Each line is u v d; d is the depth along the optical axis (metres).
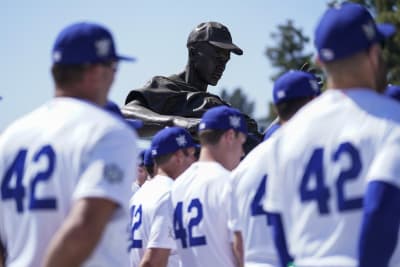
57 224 9.08
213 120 13.15
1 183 9.43
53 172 9.04
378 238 8.14
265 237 11.30
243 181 11.51
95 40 9.18
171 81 16.52
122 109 16.22
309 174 8.70
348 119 8.60
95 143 8.90
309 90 10.91
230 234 12.77
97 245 8.74
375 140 8.41
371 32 8.75
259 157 11.43
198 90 16.55
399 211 8.20
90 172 8.78
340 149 8.53
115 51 9.34
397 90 12.30
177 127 15.12
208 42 16.25
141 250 15.11
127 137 9.02
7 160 9.43
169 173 15.01
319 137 8.70
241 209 11.53
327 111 8.73
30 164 9.21
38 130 9.30
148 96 16.28
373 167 8.29
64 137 9.07
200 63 16.34
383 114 8.48
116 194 8.74
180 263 13.56
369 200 8.21
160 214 14.77
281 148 8.98
